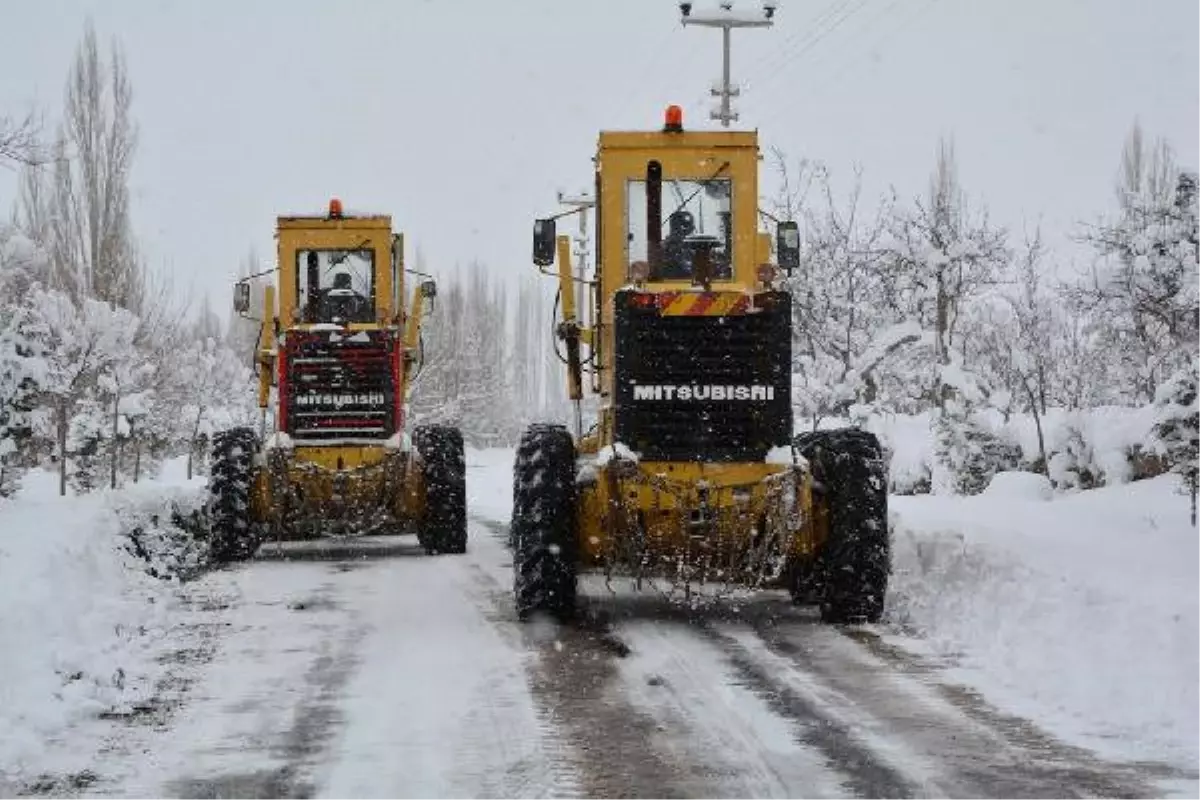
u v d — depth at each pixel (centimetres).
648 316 959
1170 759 600
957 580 1013
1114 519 1398
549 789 557
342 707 704
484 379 5844
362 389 1475
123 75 3000
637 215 1027
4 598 844
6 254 1994
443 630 945
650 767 589
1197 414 1348
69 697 700
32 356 1764
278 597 1124
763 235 1032
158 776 579
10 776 578
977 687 745
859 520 956
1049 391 2362
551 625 960
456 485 1515
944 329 2192
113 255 2944
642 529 943
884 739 635
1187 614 805
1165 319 1714
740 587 984
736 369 957
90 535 1173
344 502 1441
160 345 2945
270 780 573
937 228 2198
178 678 778
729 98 2884
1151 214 1736
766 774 578
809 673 785
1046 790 555
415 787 561
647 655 843
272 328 1543
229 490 1430
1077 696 709
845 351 2122
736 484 941
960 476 1995
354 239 1538
